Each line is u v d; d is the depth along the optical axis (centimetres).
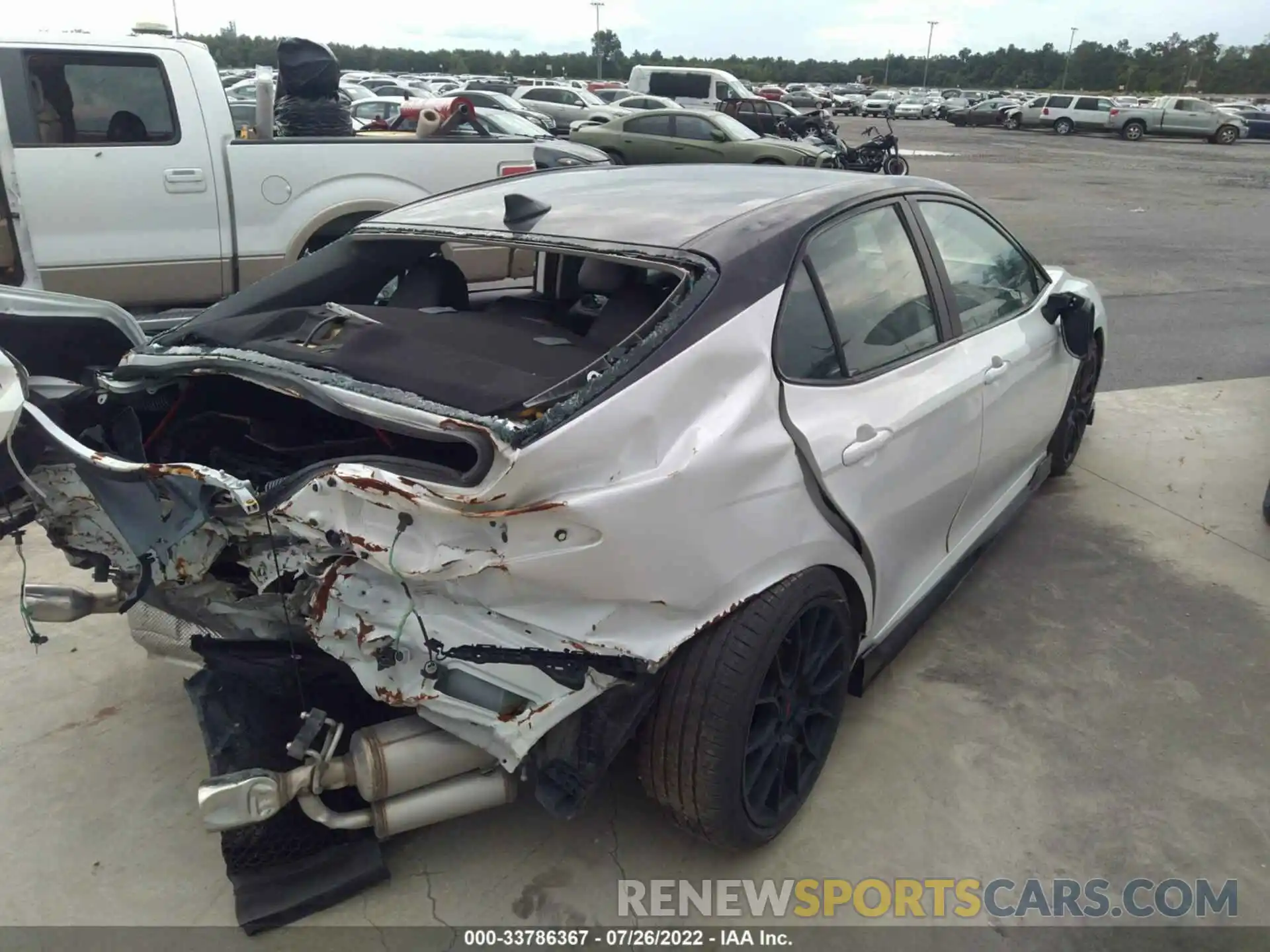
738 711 216
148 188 536
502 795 224
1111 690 312
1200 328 783
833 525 244
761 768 234
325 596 199
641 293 257
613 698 207
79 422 257
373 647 197
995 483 360
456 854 245
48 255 523
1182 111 3538
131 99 531
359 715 239
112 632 339
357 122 928
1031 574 385
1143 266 1059
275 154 565
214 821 204
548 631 195
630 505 192
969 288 333
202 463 258
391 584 196
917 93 6962
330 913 228
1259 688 314
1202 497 457
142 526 214
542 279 360
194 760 278
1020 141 3344
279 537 209
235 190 558
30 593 261
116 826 254
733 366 218
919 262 302
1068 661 328
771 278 235
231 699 237
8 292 264
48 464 226
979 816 259
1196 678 319
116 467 204
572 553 188
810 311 247
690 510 202
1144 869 242
